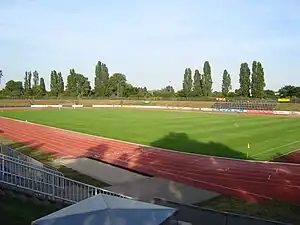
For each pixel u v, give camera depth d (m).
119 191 18.12
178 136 37.81
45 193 13.47
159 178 20.89
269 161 25.62
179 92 128.88
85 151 29.55
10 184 13.43
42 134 39.75
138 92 139.75
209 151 29.34
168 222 7.80
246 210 15.61
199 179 20.75
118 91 134.00
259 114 73.19
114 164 24.78
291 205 16.36
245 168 23.47
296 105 84.44
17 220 11.38
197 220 12.46
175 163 24.94
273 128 45.91
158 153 28.52
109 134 39.47
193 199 17.09
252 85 114.06
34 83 145.38
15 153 22.42
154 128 45.16
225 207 15.98
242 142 34.03
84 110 83.50
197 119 59.19
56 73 139.38
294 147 31.41
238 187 19.19
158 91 149.75
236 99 103.19
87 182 19.72
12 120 56.31
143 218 7.59
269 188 19.02
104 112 76.19
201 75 125.56
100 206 7.87
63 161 25.50
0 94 122.50
